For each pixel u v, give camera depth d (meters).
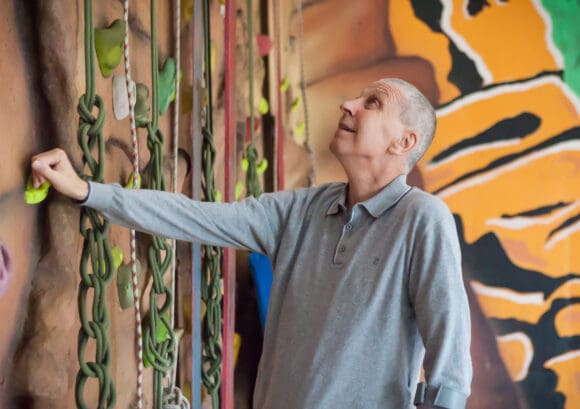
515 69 3.52
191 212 1.72
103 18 1.73
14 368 1.51
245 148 2.83
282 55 3.24
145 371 2.00
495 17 3.51
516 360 3.53
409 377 1.66
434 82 3.46
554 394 3.55
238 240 1.79
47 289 1.55
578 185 3.56
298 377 1.67
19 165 1.47
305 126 3.23
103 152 1.58
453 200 3.49
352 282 1.66
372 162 1.76
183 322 2.25
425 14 3.45
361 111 1.77
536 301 3.54
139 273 1.90
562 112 3.55
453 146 3.48
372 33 3.40
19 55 1.47
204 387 2.44
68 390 1.60
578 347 3.56
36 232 1.54
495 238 3.51
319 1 3.36
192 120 2.19
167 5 2.11
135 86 1.85
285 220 1.82
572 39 3.55
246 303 2.87
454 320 1.57
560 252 3.55
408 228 1.65
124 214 1.60
